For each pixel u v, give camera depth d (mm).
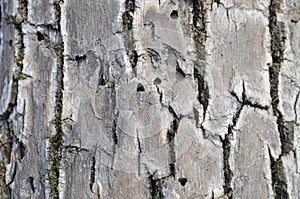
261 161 937
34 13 986
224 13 943
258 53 948
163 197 917
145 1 930
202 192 921
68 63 952
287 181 938
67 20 956
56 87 955
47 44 970
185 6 937
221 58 937
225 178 928
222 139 931
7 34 1024
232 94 937
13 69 1000
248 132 938
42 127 960
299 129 948
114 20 932
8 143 1008
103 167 925
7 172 998
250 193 930
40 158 959
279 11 959
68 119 946
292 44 959
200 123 928
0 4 1056
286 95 951
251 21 950
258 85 944
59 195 940
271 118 945
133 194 917
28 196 968
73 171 938
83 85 942
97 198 924
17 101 988
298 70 958
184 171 921
